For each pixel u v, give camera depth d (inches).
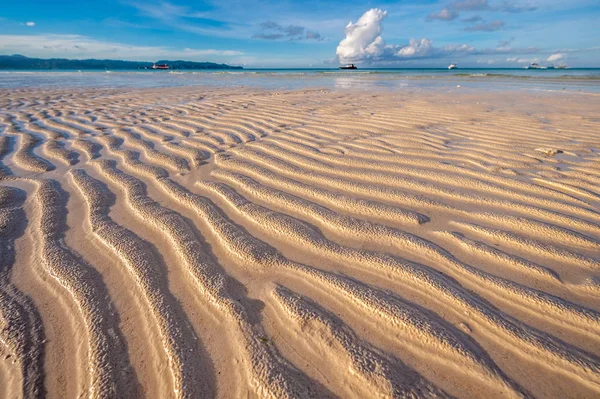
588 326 52.4
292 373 45.2
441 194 99.1
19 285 61.2
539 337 50.5
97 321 52.8
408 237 76.7
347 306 56.7
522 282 62.1
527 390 43.5
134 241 74.4
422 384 44.0
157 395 42.4
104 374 44.4
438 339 49.8
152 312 54.7
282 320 53.9
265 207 91.8
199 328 52.2
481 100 301.3
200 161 130.0
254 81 657.6
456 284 61.8
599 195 96.7
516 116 213.6
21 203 94.0
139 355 47.5
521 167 119.6
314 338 50.6
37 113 235.0
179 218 85.0
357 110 246.4
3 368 45.4
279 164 125.2
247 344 49.4
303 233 78.4
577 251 70.8
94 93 378.3
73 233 78.6
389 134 168.7
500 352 48.3
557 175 111.4
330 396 42.7
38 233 78.0
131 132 177.0
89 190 100.7
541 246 72.4
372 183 107.8
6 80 621.6
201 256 69.7
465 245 73.5
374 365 46.3
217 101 306.3
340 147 146.7
